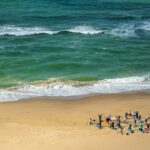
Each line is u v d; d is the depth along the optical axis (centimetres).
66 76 5678
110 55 6581
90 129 4262
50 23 8262
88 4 10394
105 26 8244
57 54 6469
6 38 7194
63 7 9844
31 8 9500
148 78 5700
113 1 11062
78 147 3894
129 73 5869
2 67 5922
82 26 8138
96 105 4894
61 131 4203
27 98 5041
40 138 4047
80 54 6538
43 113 4656
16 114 4616
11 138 4038
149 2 11288
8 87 5294
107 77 5697
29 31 7625
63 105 4881
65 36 7469
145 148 3916
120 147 3916
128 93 5256
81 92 5244
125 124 4369
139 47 7050
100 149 3872
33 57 6328
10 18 8431
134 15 9375
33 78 5591
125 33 7869
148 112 4731
